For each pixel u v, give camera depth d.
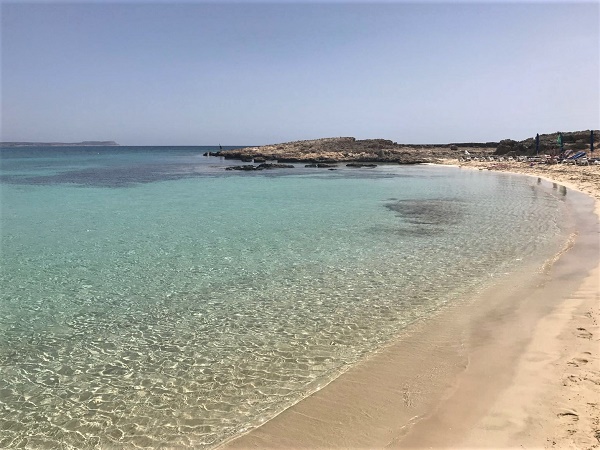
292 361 7.91
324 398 6.66
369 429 5.83
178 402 6.73
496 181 42.41
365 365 7.62
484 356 7.61
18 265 14.27
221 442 5.76
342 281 12.45
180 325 9.61
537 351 7.59
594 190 31.14
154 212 24.86
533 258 14.27
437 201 28.92
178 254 15.56
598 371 6.70
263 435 5.85
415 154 92.44
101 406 6.67
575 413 5.62
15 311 10.48
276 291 11.69
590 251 14.55
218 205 27.61
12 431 6.10
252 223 21.41
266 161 82.62
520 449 5.04
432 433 5.58
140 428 6.12
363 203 28.22
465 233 18.66
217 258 15.00
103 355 8.30
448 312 9.95
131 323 9.75
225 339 8.88
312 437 5.75
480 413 5.89
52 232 19.41
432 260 14.49
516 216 22.50
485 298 10.73
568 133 81.31
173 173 56.34
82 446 5.77
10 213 24.56
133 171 60.00
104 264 14.35
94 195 33.03
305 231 19.42
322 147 100.19
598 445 4.93
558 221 20.55
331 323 9.55
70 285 12.34
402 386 6.86
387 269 13.55
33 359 8.18
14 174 53.31
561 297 10.34
